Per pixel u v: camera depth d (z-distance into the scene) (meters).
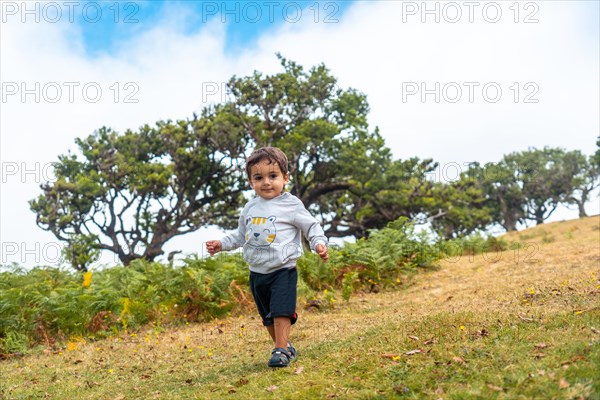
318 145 32.44
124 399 4.35
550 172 56.53
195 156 33.19
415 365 4.01
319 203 37.59
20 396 4.74
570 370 3.42
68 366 5.90
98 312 7.95
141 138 34.19
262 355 5.33
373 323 6.21
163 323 8.06
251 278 4.74
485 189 55.03
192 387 4.40
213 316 8.21
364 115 34.94
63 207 32.19
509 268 9.29
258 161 4.67
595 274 7.05
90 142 33.59
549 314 4.85
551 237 15.42
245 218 4.78
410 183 33.84
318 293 8.90
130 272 9.12
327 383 3.92
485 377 3.57
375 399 3.54
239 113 33.12
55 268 10.25
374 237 10.96
